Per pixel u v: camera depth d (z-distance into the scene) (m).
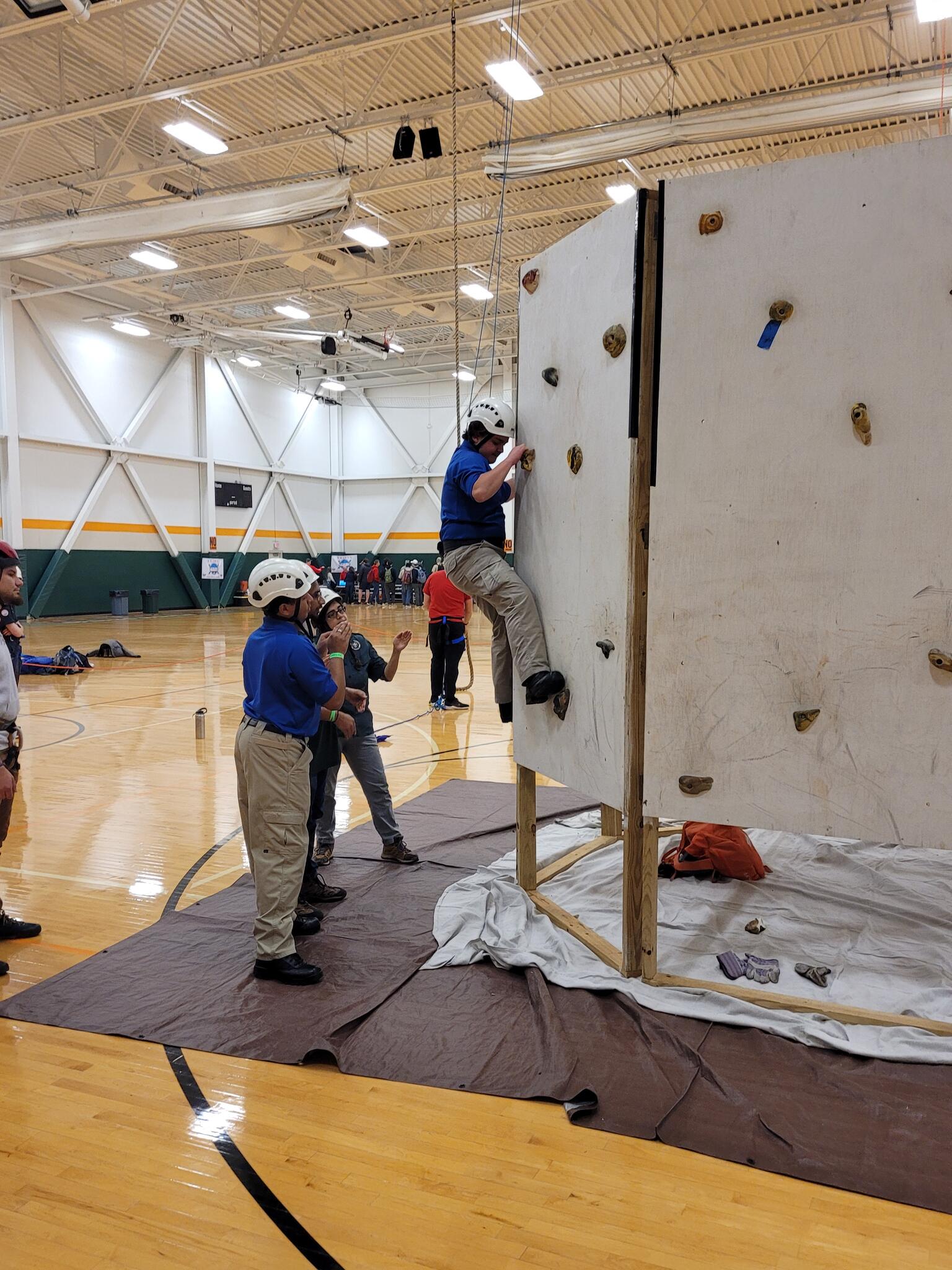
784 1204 2.09
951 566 2.78
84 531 21.66
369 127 11.27
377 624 20.41
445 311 21.84
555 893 4.13
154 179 12.57
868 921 3.78
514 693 4.11
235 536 26.38
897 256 2.78
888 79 9.20
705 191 2.96
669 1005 3.02
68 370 20.58
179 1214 2.07
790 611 2.97
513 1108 2.49
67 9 8.69
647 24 9.50
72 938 3.72
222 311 21.39
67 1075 2.66
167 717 8.95
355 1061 2.72
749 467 2.98
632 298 3.06
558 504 3.65
